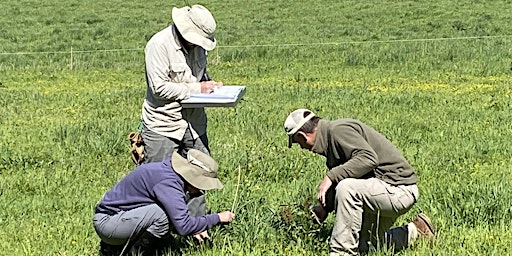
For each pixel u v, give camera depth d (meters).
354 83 17.41
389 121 11.91
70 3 41.41
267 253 6.04
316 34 28.98
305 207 6.43
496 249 5.89
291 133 5.80
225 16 35.91
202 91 6.24
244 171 8.86
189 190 5.84
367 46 24.42
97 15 36.97
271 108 13.40
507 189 7.56
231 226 6.46
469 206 7.00
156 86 6.15
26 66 22.80
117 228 5.75
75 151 10.12
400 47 23.30
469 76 17.69
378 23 31.95
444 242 6.14
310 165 9.09
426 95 14.54
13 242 6.54
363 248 6.06
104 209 5.85
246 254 5.98
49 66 22.58
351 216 5.68
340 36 28.45
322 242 6.20
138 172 5.79
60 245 6.41
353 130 5.71
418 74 18.19
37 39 30.30
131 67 22.22
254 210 6.78
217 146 10.04
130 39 30.02
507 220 6.75
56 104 14.87
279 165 8.98
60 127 11.66
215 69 21.08
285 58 22.41
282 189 7.99
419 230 6.23
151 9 39.25
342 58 21.84
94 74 21.06
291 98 14.64
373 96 14.48
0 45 28.53
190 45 6.20
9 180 8.77
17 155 9.89
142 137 6.52
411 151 9.80
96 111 13.89
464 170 8.83
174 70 6.19
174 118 6.36
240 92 6.32
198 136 6.56
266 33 29.89
